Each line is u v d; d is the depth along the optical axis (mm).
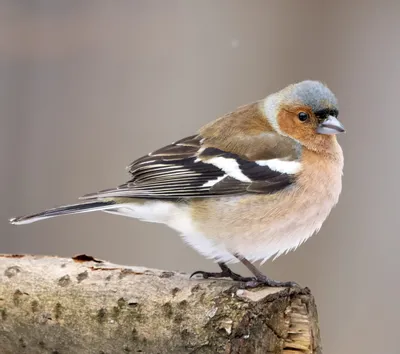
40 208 13422
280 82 15258
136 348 6852
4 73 14914
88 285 7172
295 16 15953
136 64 15352
